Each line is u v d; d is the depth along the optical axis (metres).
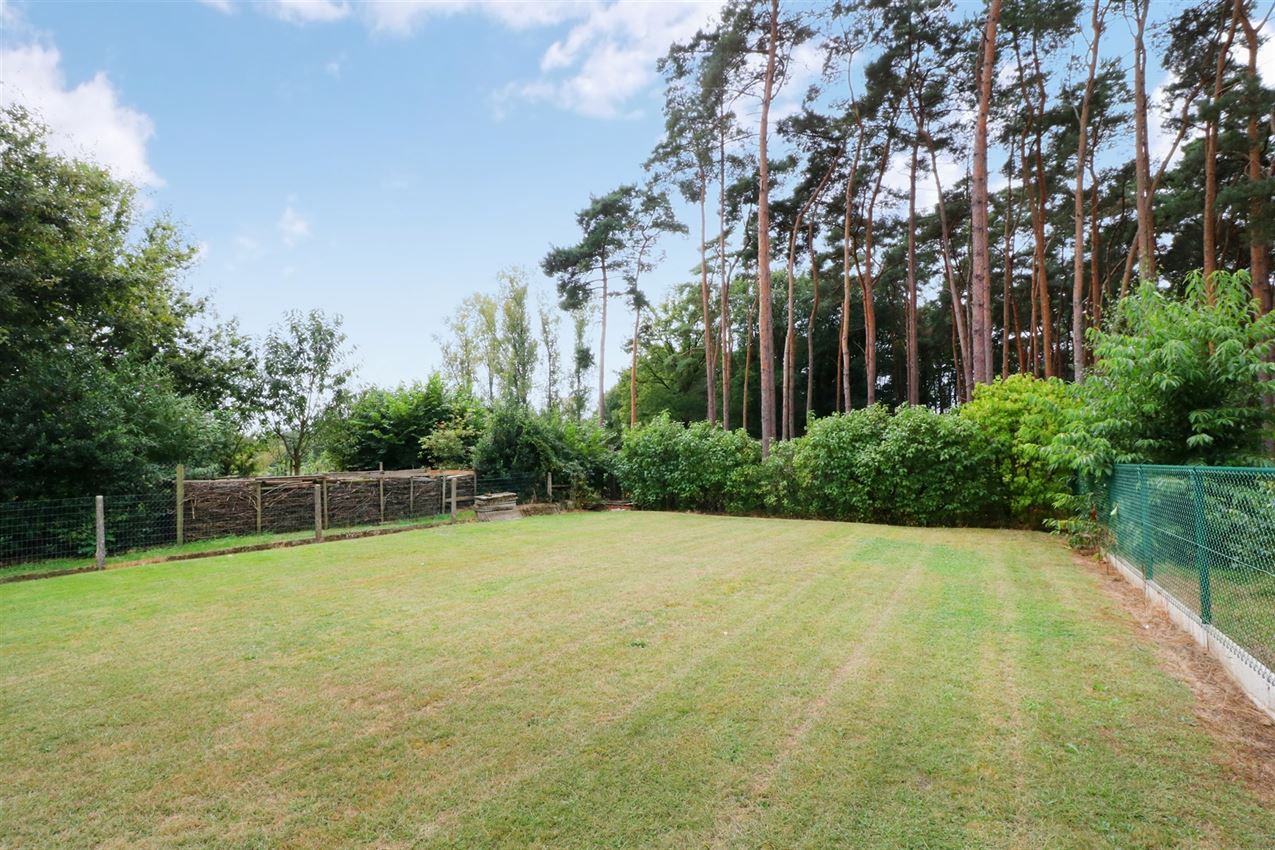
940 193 24.81
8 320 10.78
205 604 6.13
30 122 12.02
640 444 18.11
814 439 13.98
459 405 21.55
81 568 8.38
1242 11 16.00
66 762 2.98
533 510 16.88
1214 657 4.23
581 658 4.36
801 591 6.39
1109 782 2.71
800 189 26.45
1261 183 14.47
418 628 5.18
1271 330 6.87
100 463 9.83
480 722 3.36
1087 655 4.33
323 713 3.51
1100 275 28.09
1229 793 2.62
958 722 3.29
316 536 11.23
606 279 31.59
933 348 38.22
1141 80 16.06
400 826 2.44
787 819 2.45
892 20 20.09
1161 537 5.57
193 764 2.95
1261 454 6.80
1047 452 9.54
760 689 3.76
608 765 2.88
